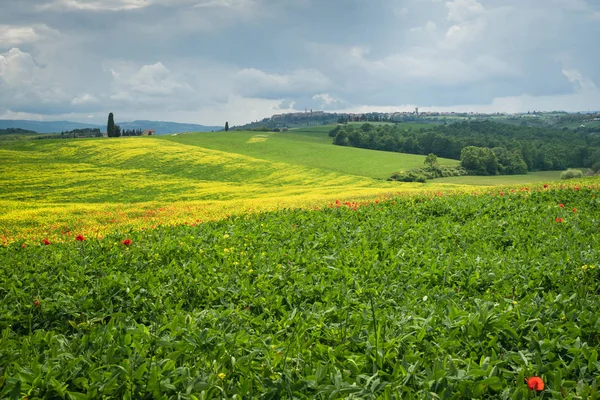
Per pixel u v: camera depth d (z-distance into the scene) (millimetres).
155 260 10430
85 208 42219
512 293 7551
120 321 6027
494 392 4641
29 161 91500
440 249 10672
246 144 128125
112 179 75438
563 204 17500
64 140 118188
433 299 7379
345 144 158125
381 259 10352
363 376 4664
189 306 7777
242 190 66375
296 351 5406
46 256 11234
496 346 5293
